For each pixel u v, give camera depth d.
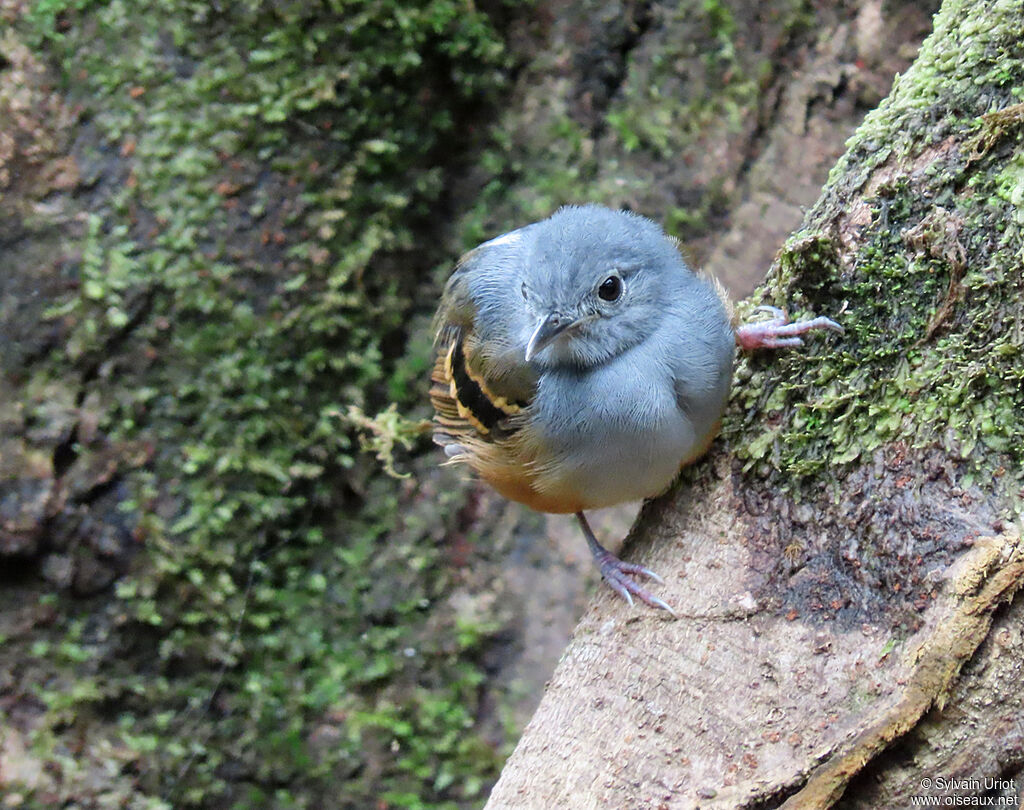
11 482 7.91
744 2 8.98
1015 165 4.64
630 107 9.16
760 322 5.21
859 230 5.00
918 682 4.10
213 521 8.35
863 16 8.82
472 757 8.84
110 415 8.16
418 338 9.16
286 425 8.56
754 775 4.22
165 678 8.45
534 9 9.05
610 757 4.47
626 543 5.43
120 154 8.14
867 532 4.48
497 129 9.22
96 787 8.08
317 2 8.27
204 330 8.28
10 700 8.05
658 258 5.32
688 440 5.12
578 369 5.29
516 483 5.78
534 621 9.07
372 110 8.65
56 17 8.05
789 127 9.01
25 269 8.02
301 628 8.82
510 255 5.99
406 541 9.09
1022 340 4.39
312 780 8.67
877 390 4.74
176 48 8.18
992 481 4.32
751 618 4.59
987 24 4.92
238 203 8.31
